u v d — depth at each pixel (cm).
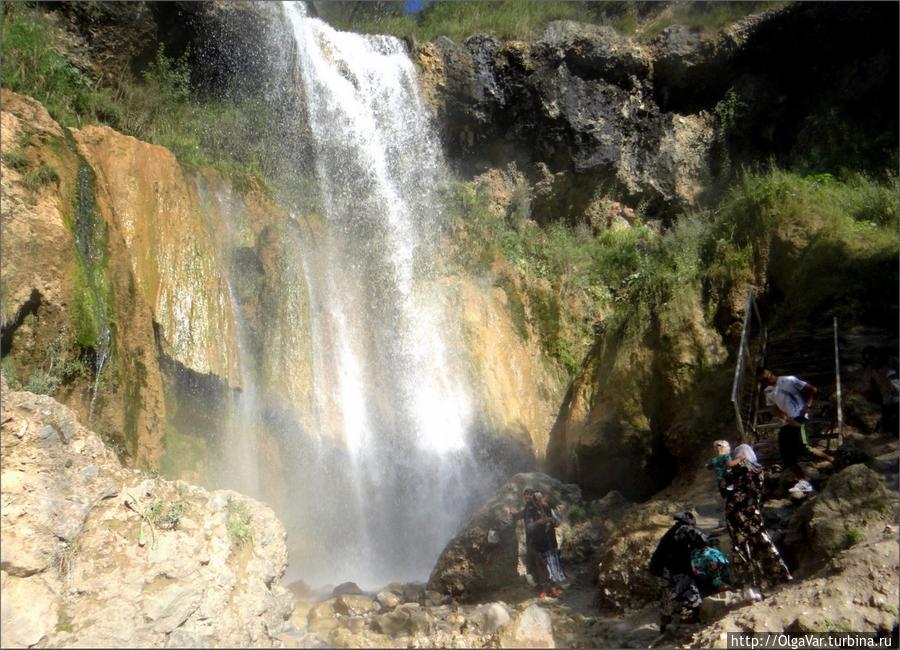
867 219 1498
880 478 793
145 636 550
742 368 1249
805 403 921
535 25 1892
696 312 1510
